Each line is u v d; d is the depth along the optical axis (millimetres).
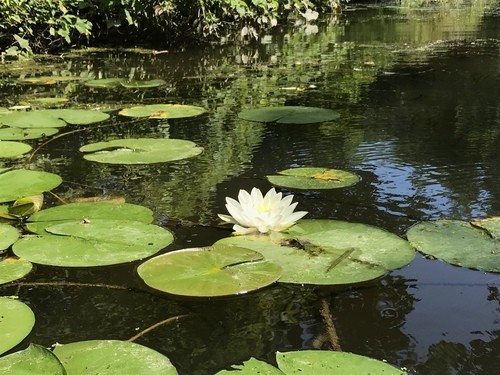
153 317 1183
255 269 1327
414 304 1222
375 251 1417
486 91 3375
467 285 1290
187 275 1306
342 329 1137
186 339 1109
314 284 1283
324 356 1013
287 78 3926
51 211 1695
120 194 1868
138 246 1465
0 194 1843
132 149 2312
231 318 1177
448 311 1198
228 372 959
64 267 1382
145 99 3316
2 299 1230
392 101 3178
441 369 1021
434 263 1381
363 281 1278
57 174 2072
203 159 2227
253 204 1589
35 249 1448
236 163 2170
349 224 1575
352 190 1875
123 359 1013
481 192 1841
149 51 5312
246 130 2637
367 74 3994
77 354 1026
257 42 5801
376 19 7742
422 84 3609
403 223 1615
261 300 1238
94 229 1560
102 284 1310
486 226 1544
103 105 3162
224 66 4469
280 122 2752
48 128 2674
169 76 4070
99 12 5691
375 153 2268
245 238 1491
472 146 2340
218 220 1654
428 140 2438
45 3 5227
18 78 4055
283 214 1573
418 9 9023
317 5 8492
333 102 3188
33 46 5301
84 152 2320
